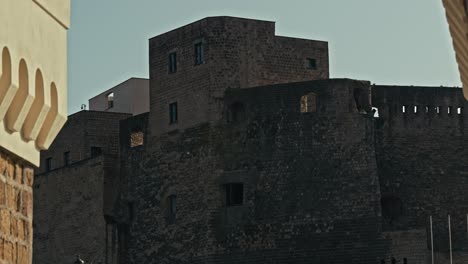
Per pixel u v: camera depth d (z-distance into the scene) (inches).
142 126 5777.6
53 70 1256.2
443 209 5462.6
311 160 5398.6
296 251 5364.2
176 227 5575.8
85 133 6112.2
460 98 5541.3
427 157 5492.1
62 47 1278.3
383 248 5270.7
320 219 5349.4
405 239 5246.1
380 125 5467.5
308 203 5374.0
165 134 5669.3
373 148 5388.8
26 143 1242.0
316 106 5423.2
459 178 5506.9
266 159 5442.9
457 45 1557.6
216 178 5492.1
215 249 5452.8
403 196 5447.8
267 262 5388.8
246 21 5580.7
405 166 5472.4
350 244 5310.0
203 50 5561.0
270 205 5413.4
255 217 5423.2
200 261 5482.3
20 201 1239.5
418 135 5497.1
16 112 1208.2
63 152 6190.9
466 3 1469.0
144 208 5708.7
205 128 5531.5
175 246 5575.8
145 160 5733.3
